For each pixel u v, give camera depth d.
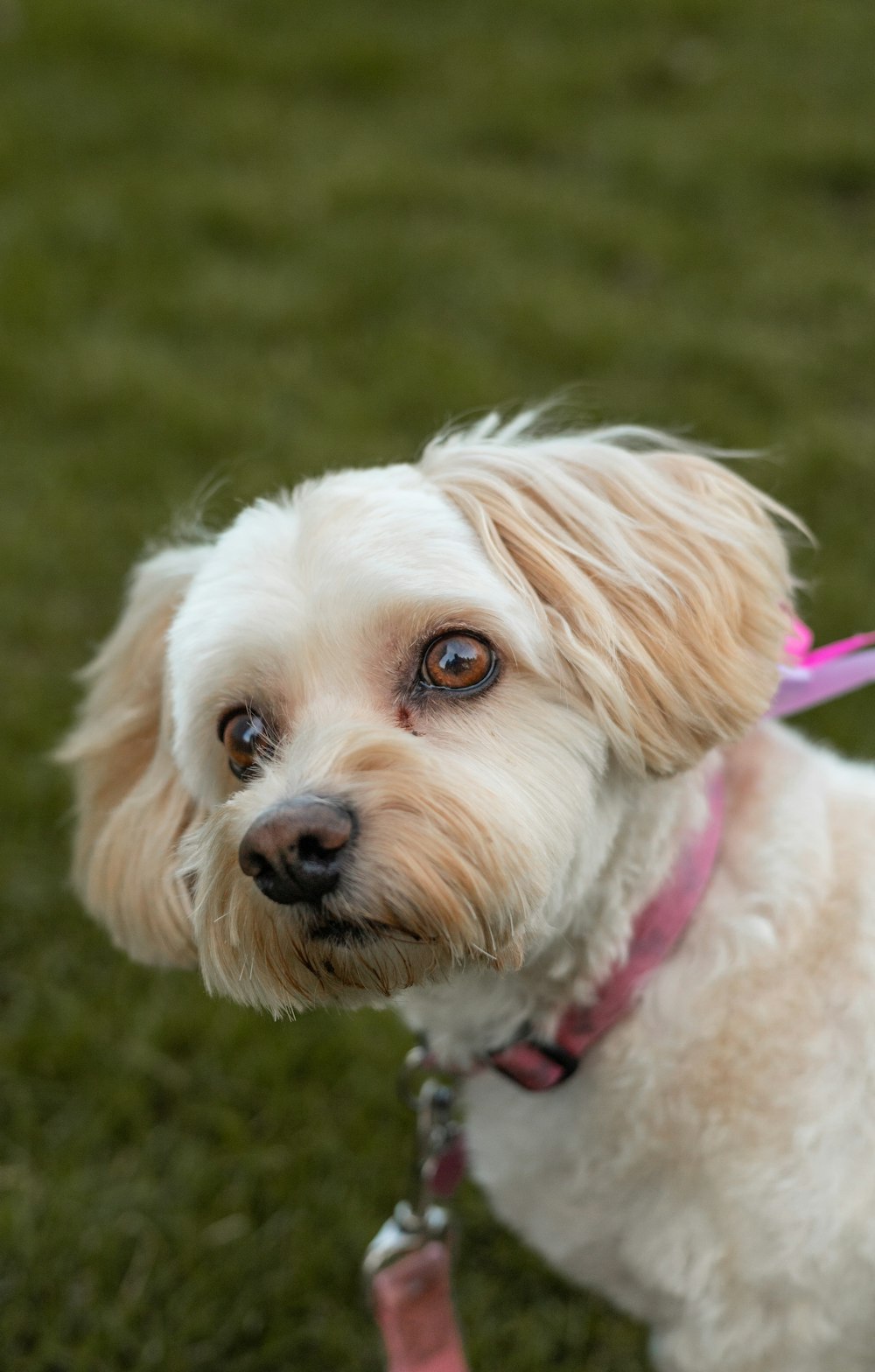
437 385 5.03
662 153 6.86
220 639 1.70
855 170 6.62
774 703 1.95
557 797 1.63
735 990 1.78
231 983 1.69
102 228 6.27
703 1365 1.84
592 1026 1.83
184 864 1.83
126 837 2.05
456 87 8.01
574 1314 2.51
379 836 1.49
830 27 8.47
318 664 1.66
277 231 6.28
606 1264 1.96
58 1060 2.95
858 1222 1.72
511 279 5.77
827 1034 1.75
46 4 8.85
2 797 3.54
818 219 6.29
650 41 8.48
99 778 2.17
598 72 8.03
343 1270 2.60
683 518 1.80
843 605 3.90
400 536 1.67
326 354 5.37
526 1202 1.99
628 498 1.82
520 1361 2.44
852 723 3.57
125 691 2.15
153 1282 2.56
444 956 1.56
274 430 4.88
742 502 1.92
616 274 5.89
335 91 8.05
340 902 1.50
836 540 4.18
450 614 1.62
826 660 2.05
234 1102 2.89
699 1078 1.77
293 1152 2.78
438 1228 2.16
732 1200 1.75
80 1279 2.57
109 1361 2.44
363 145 7.22
